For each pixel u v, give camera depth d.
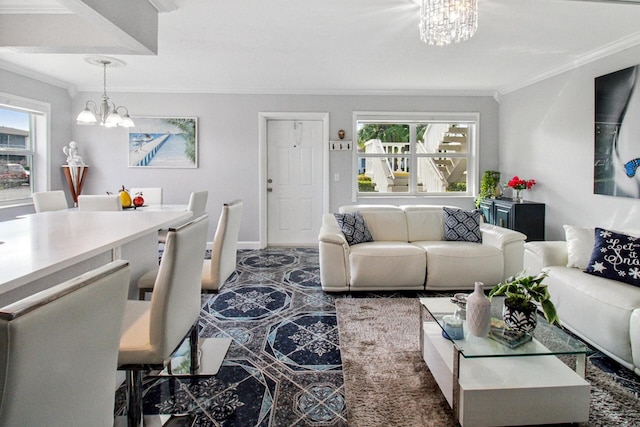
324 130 5.45
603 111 3.60
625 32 3.21
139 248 2.18
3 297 1.28
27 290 1.37
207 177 5.38
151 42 2.67
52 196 3.83
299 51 3.72
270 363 2.19
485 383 1.62
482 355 1.61
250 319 2.85
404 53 3.77
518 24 3.04
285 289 3.60
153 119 5.27
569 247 2.83
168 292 1.27
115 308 0.81
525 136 4.92
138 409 1.47
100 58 3.93
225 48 3.61
